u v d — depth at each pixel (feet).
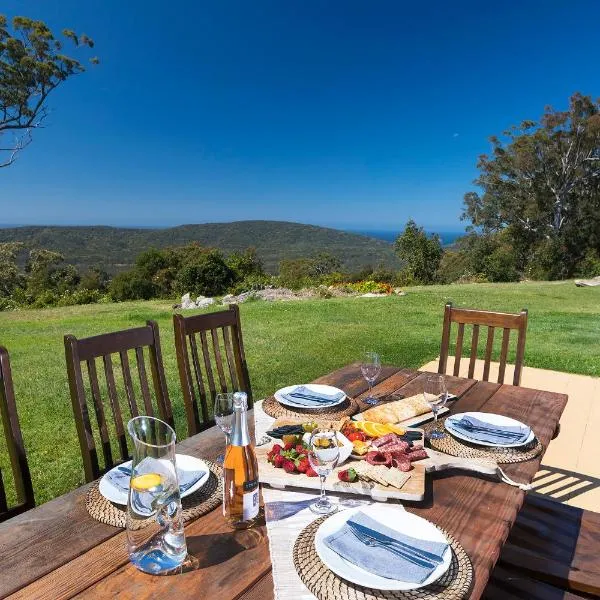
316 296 43.32
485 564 3.47
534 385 15.84
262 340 23.35
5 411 5.48
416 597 3.11
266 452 4.89
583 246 82.84
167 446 3.49
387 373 8.29
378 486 4.29
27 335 28.07
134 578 3.30
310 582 3.23
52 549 3.61
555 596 4.78
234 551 3.60
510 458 5.09
